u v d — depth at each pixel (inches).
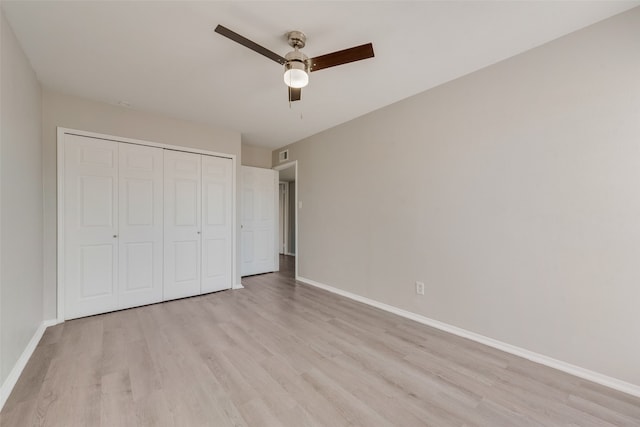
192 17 70.2
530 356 83.3
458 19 71.1
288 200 305.3
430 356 84.8
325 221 159.6
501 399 65.5
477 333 95.0
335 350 88.0
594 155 73.2
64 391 66.6
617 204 70.1
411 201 115.2
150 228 131.5
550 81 80.0
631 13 68.1
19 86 79.1
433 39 79.0
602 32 71.8
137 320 111.6
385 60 89.4
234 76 98.7
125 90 108.8
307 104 123.4
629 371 68.4
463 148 98.7
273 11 68.3
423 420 58.7
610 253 71.0
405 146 117.3
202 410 60.8
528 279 84.1
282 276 193.2
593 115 73.2
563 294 77.9
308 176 173.3
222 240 155.8
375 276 130.2
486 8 67.3
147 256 130.6
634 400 65.4
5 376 65.9
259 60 89.0
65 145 111.0
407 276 116.6
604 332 71.8
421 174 111.6
